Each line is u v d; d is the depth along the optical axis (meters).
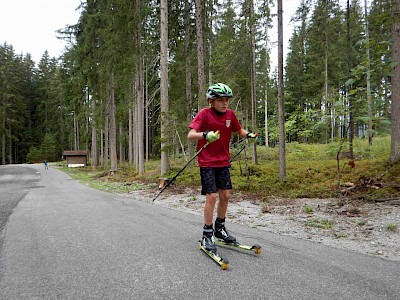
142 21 15.09
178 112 13.55
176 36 15.16
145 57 16.38
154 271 2.40
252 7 12.55
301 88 28.00
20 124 51.44
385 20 5.65
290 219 4.87
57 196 8.46
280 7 8.37
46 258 2.75
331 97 6.03
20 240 3.43
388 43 5.13
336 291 2.04
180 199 7.66
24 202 7.26
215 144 2.90
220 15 14.12
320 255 2.86
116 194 9.20
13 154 52.50
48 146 52.22
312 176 9.05
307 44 26.34
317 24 12.16
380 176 6.73
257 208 6.04
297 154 15.80
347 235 3.79
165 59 12.57
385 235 3.72
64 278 2.27
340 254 2.91
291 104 28.11
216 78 12.52
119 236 3.52
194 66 15.20
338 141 6.16
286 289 2.06
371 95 5.41
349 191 6.61
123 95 18.80
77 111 29.53
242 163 13.77
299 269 2.46
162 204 6.84
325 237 3.73
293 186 8.32
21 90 52.72
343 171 8.73
